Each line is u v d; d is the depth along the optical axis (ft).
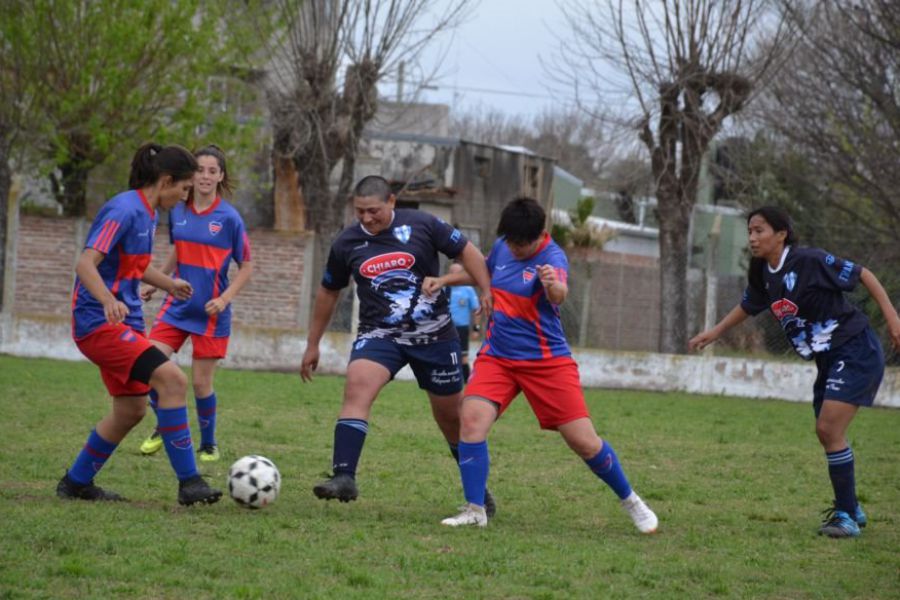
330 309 59.11
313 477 67.56
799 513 63.62
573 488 68.33
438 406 57.31
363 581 40.96
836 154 185.78
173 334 73.31
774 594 43.19
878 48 172.04
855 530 56.54
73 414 90.22
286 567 42.70
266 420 95.86
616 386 152.46
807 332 58.18
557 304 52.13
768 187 218.38
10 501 53.62
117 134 169.48
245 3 190.49
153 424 88.12
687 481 74.43
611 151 249.34
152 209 54.03
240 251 73.77
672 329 164.96
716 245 149.28
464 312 134.10
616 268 172.04
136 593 38.45
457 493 63.87
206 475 66.69
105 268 53.16
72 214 164.35
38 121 165.89
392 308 55.26
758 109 201.77
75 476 55.26
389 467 73.00
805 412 129.90
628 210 301.63
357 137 196.65
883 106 172.04
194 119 173.06
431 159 241.35
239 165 187.52
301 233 160.66
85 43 165.58
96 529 47.60
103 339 52.95
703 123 177.78
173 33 168.04
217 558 43.57
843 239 146.92
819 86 187.62
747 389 149.28
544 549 48.70
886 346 144.46
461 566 44.09
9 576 39.47
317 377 145.69
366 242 55.67
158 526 48.98
